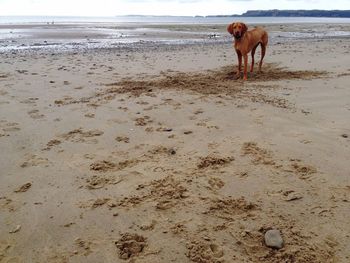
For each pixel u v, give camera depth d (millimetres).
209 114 5516
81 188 3406
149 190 3357
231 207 3072
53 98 6453
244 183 3451
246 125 4992
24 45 17594
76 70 9531
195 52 14133
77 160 3988
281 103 6082
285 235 2689
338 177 3502
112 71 9422
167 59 11852
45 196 3273
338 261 2416
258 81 8016
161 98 6449
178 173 3664
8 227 2832
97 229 2805
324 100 6211
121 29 35469
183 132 4777
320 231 2725
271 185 3400
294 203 3105
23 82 7797
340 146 4199
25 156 4086
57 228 2818
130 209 3066
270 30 34312
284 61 11039
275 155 4016
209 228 2797
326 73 8758
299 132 4676
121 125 5062
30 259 2482
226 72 9234
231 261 2434
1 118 5293
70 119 5305
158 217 2949
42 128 4930
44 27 39719
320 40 20891
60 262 2451
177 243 2627
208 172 3678
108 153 4164
